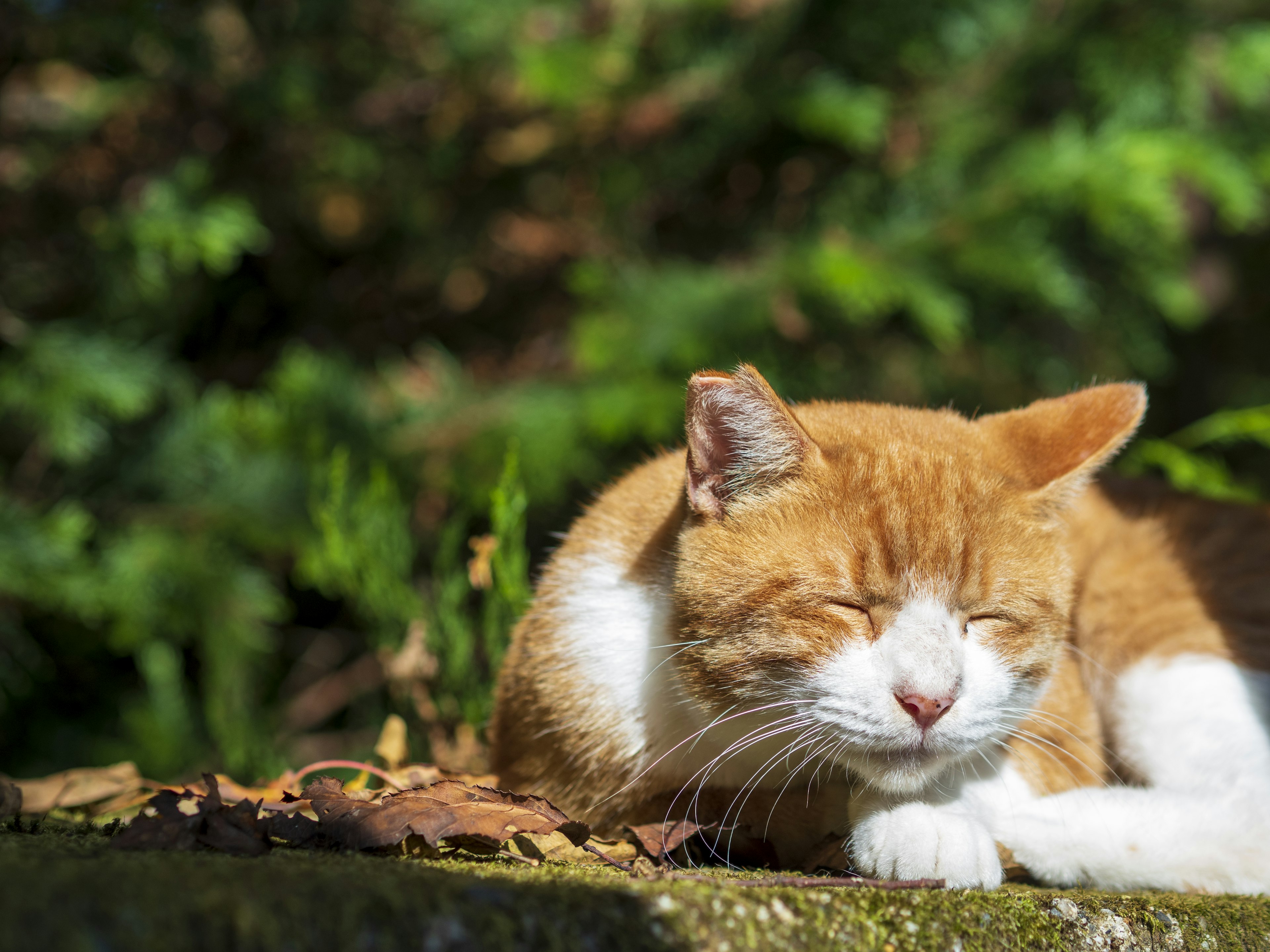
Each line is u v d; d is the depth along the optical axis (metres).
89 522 3.70
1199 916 1.58
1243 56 4.36
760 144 4.72
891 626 1.72
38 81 4.23
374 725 4.11
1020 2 4.68
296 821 1.50
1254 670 2.13
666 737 1.91
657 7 4.75
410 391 4.46
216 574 3.74
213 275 4.45
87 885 1.02
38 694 4.20
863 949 1.29
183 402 4.04
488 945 1.11
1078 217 4.43
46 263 4.14
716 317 3.99
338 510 2.96
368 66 4.68
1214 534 2.38
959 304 4.09
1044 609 1.86
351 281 5.05
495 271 5.12
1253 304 7.09
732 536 1.83
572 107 4.61
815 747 1.77
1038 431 2.07
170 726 3.88
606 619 1.98
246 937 1.02
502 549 2.65
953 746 1.72
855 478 1.82
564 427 3.90
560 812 1.59
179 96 4.23
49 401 3.60
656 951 1.18
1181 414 6.65
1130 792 1.94
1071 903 1.51
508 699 2.15
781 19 4.55
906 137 4.61
